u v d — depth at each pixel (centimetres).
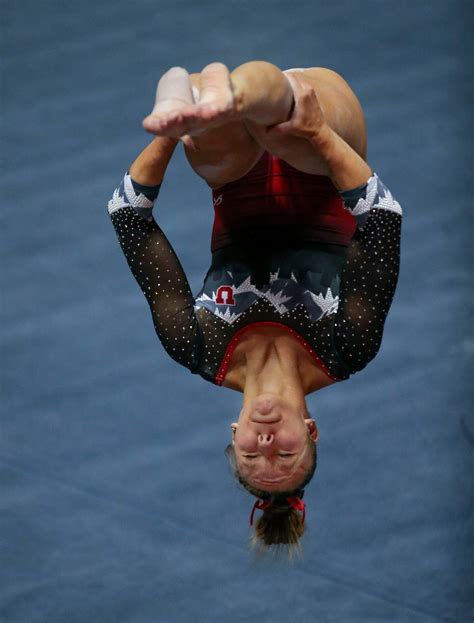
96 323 2092
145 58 2611
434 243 2102
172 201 2270
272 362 1000
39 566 1777
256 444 984
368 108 2353
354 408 1900
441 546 1744
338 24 2573
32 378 2019
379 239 955
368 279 962
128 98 2531
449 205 2158
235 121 925
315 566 1742
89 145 2434
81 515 1836
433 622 1659
